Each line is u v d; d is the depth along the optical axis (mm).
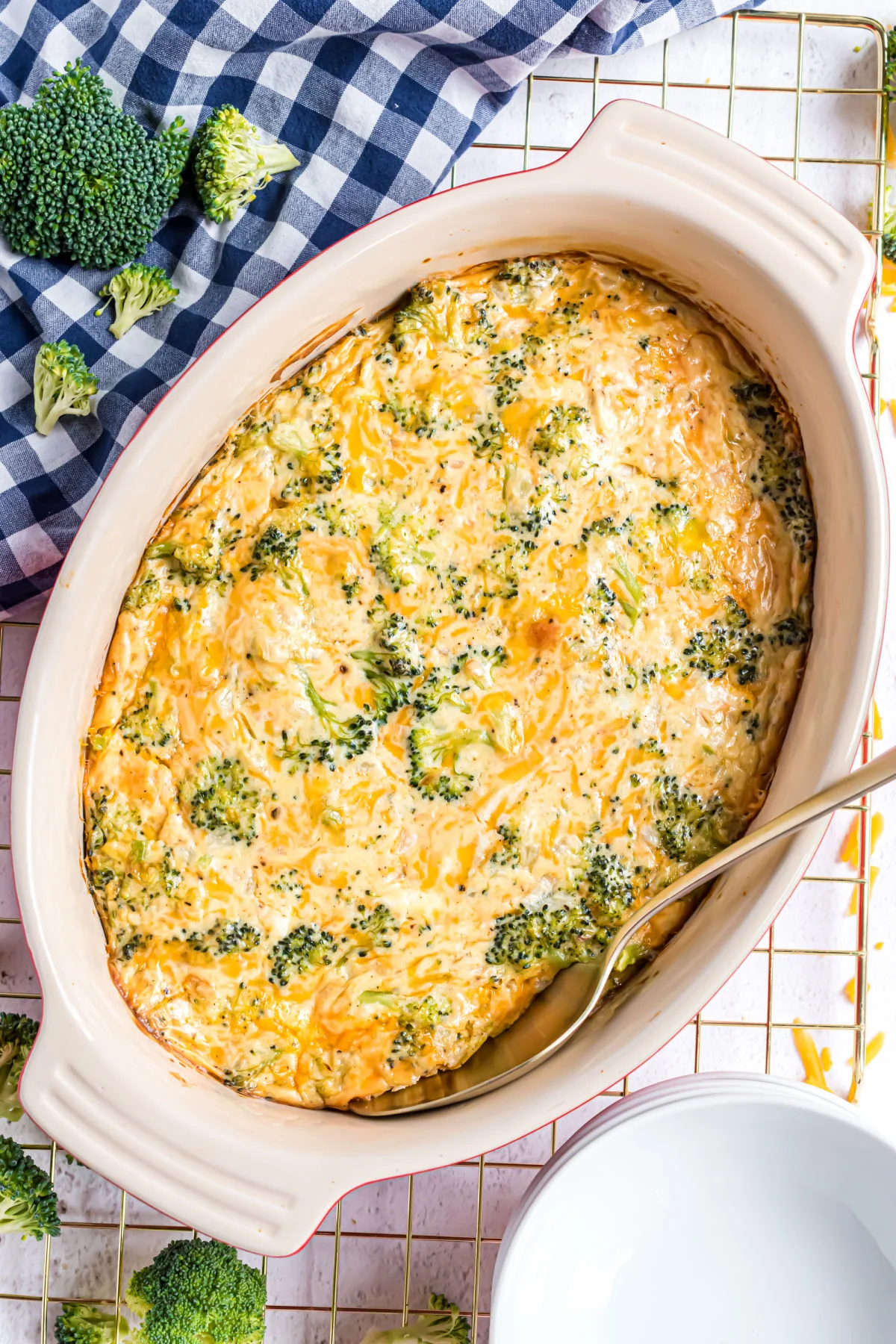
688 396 696
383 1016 683
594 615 683
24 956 772
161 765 680
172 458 660
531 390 685
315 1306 775
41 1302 771
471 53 737
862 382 663
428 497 682
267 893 679
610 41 753
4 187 713
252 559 680
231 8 720
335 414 683
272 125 740
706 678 690
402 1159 656
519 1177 784
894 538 697
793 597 696
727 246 664
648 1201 735
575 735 684
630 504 688
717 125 790
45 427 734
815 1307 735
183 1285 736
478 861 682
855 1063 780
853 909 805
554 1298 728
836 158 795
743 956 659
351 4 719
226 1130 660
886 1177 725
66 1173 775
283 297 653
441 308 687
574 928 685
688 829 689
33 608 772
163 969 680
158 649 684
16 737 653
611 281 697
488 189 657
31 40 726
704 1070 796
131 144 716
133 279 729
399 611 679
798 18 774
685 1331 733
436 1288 778
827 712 668
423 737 680
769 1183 736
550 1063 688
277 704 676
